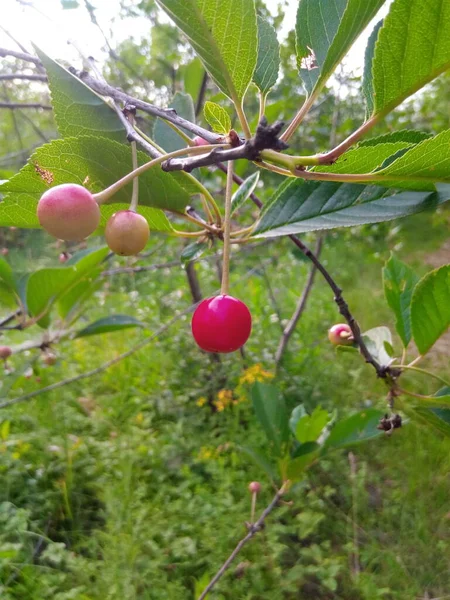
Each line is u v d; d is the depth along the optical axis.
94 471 0.42
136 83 0.56
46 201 0.09
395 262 0.21
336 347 0.21
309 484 0.42
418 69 0.09
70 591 0.31
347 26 0.10
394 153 0.12
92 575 0.34
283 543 0.38
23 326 0.29
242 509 0.38
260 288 0.76
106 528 0.39
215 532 0.36
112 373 0.59
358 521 0.40
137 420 0.50
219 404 0.47
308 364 0.58
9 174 0.25
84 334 0.32
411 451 0.45
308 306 0.77
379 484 0.43
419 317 0.18
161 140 0.21
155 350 0.62
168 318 0.67
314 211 0.16
